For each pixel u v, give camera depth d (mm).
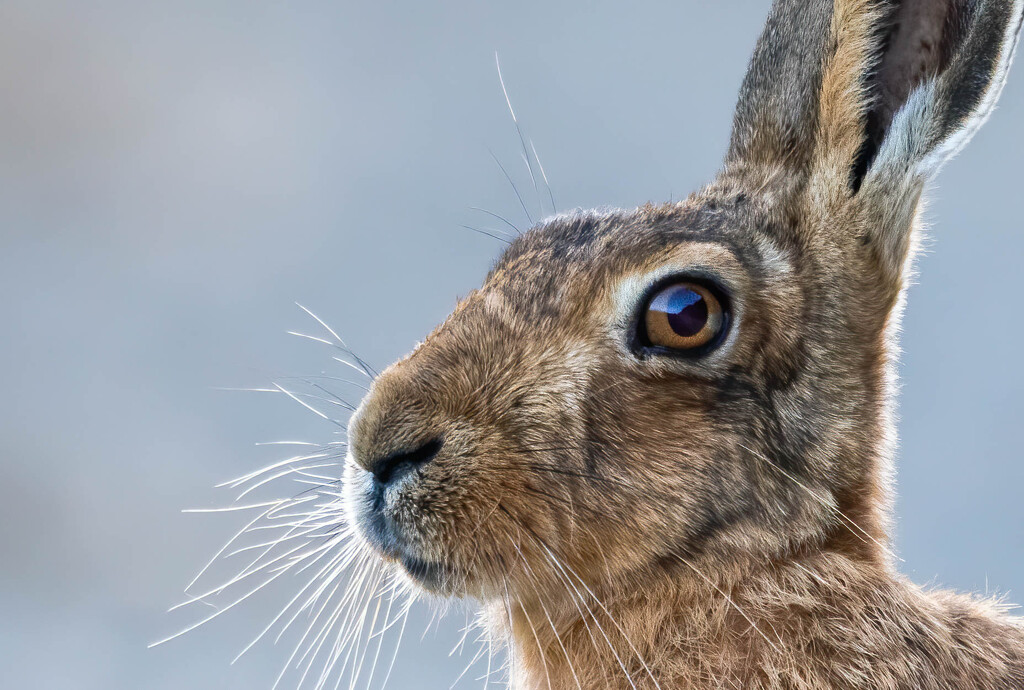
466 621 3035
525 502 2971
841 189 2990
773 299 2979
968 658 2967
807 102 3004
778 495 2975
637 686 2975
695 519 2971
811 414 2979
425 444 2971
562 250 2990
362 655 2996
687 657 2973
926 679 2961
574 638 2984
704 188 3006
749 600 2971
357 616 3008
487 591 2975
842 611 2969
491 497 2969
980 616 2979
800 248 2986
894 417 2998
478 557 2971
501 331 2979
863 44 2988
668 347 2973
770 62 3014
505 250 3016
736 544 2973
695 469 2971
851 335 2984
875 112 3000
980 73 2984
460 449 2971
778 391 2977
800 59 3008
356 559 2998
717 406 2973
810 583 2971
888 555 2988
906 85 3000
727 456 2971
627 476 2971
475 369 2975
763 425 2975
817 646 2967
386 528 2975
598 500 2971
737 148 3018
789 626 2969
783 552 2975
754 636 2971
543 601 2980
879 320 2990
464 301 3004
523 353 2975
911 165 2990
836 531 2979
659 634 2977
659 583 2977
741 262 2979
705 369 2973
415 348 2998
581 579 2975
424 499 2971
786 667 2965
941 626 2969
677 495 2971
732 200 2996
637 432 2971
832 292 2984
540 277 2986
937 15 2992
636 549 2973
